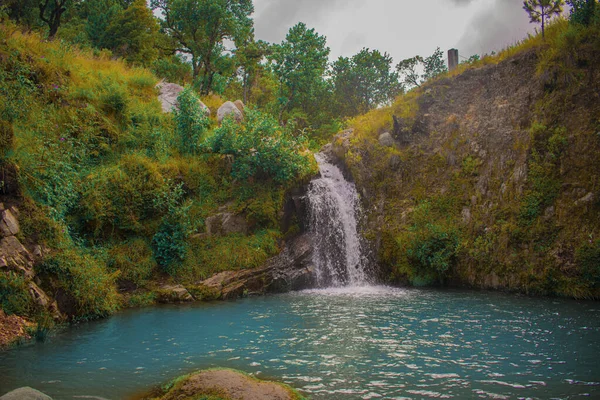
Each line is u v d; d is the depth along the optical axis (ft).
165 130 57.26
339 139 65.46
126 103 56.34
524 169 48.70
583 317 33.53
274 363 23.45
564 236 43.42
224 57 101.65
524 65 57.77
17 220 32.65
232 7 98.12
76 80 56.39
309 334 29.60
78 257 35.53
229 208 52.08
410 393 19.12
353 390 19.52
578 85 49.49
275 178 55.01
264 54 115.14
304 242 53.16
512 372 21.68
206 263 47.19
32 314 29.94
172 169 51.08
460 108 61.46
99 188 43.93
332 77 132.26
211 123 64.44
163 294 42.27
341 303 41.04
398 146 62.28
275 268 49.49
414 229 53.31
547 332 29.27
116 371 22.31
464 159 56.03
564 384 20.01
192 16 94.38
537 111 51.93
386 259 53.62
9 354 25.18
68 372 22.13
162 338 28.78
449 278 50.42
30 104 46.73
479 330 30.12
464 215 52.19
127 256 43.75
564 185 45.62
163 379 21.15
